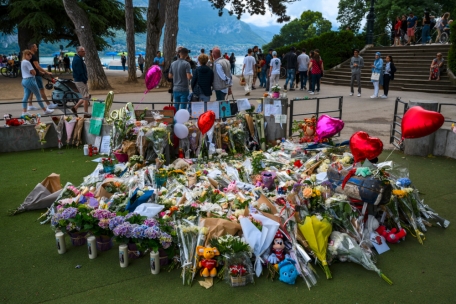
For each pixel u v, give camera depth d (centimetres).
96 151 802
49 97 1594
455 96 1491
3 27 3081
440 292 346
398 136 892
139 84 2084
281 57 2520
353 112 1174
